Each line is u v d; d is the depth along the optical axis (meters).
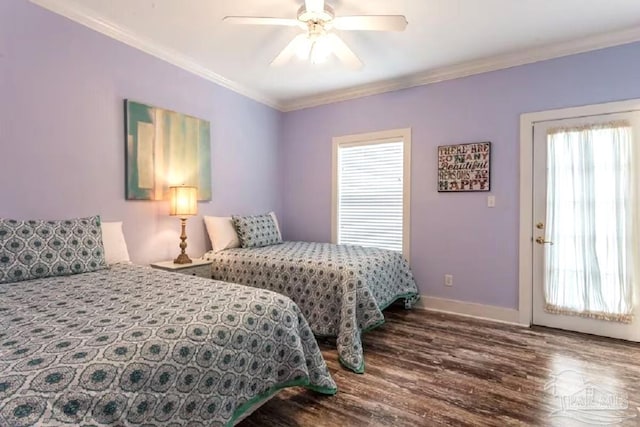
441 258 3.63
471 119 3.44
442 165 3.60
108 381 0.96
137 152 2.90
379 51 3.10
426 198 3.71
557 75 3.02
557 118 3.03
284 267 2.92
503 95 3.27
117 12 2.49
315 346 1.91
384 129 3.95
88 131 2.58
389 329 3.08
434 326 3.15
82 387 0.91
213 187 3.69
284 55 2.54
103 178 2.68
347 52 2.47
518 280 3.23
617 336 2.82
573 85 2.96
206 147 3.56
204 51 3.12
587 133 2.90
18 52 2.21
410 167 3.79
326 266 2.75
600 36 2.79
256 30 2.74
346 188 4.29
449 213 3.58
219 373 1.28
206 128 3.55
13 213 2.19
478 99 3.40
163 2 2.36
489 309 3.37
